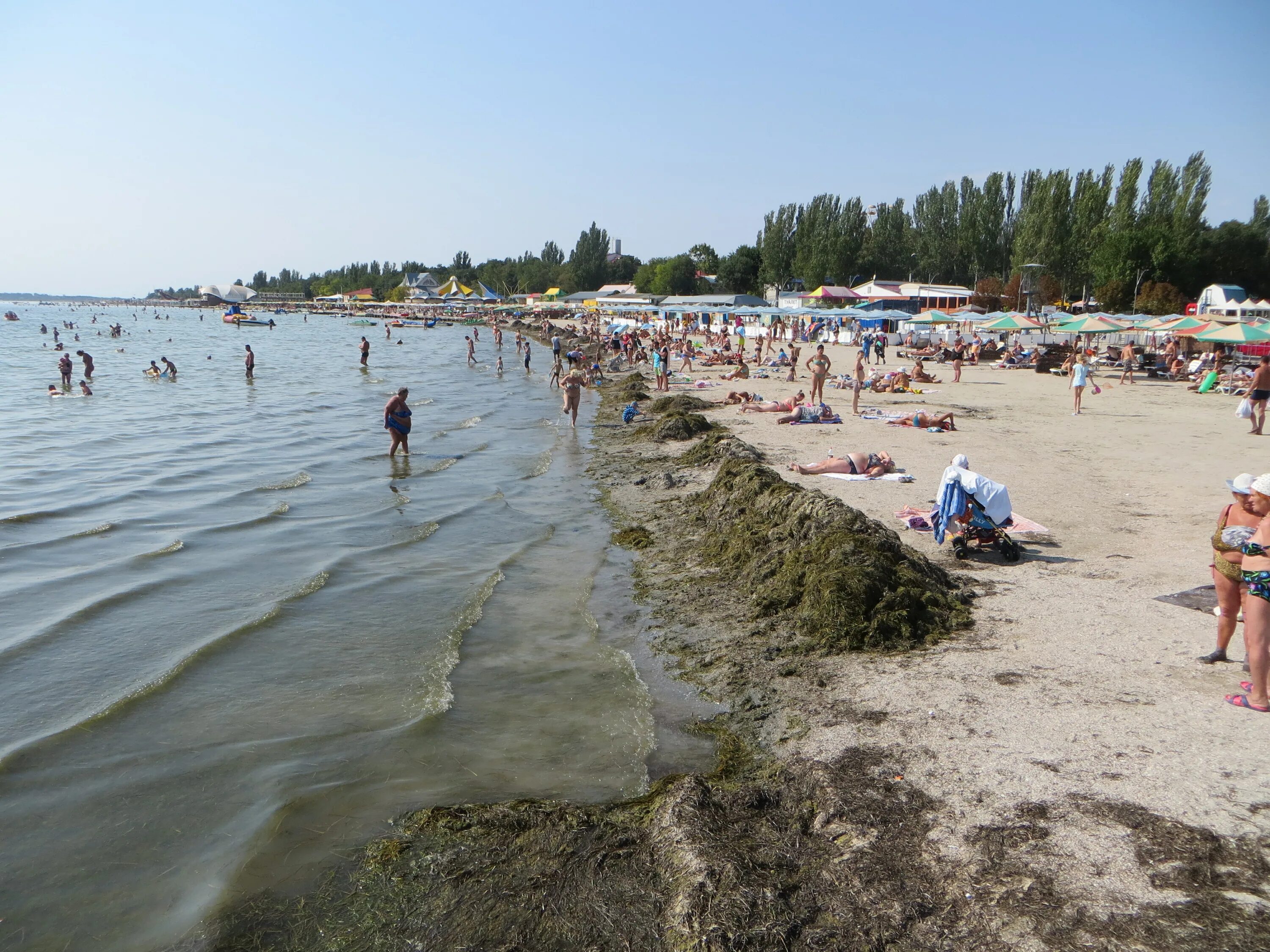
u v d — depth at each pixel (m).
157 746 6.61
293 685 7.70
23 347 68.19
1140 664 6.95
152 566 11.29
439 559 11.72
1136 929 3.91
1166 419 23.17
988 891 4.30
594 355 56.94
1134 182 67.44
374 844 5.30
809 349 59.03
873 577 8.34
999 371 41.50
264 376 43.00
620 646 8.62
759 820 5.23
